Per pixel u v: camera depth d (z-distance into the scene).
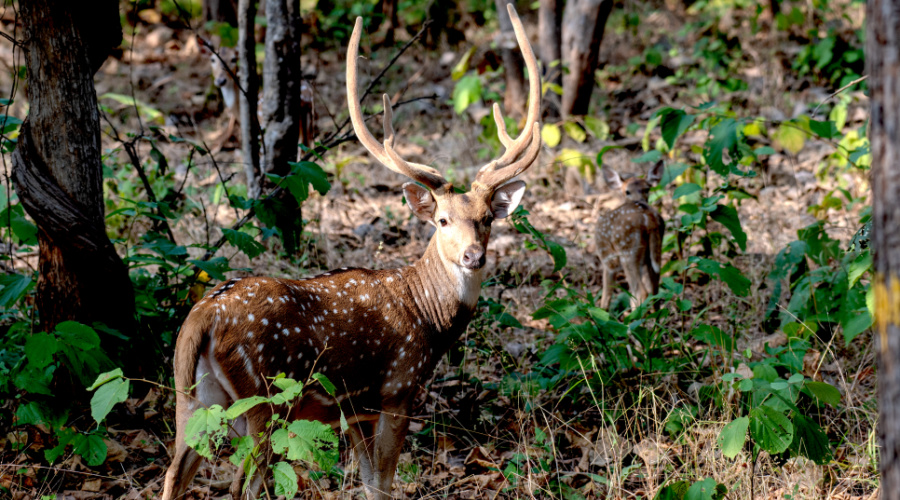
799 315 10.66
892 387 4.06
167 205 10.03
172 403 9.44
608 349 9.76
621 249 12.52
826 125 11.98
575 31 17.38
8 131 9.68
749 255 13.59
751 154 13.27
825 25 26.66
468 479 8.49
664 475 8.16
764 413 7.11
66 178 8.49
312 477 8.15
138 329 9.27
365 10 25.28
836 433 8.91
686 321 11.94
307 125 17.72
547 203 17.33
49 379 8.24
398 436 7.93
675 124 11.50
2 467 8.13
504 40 18.56
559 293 13.21
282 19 13.39
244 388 6.80
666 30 28.19
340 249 14.36
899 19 3.90
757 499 7.77
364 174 18.38
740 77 23.88
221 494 8.22
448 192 8.30
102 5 8.73
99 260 8.69
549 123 18.66
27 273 12.02
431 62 25.34
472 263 7.87
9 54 25.53
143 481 8.31
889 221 4.01
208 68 25.70
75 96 8.46
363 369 7.64
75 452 7.78
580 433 8.88
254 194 13.63
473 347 10.55
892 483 4.10
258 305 6.91
